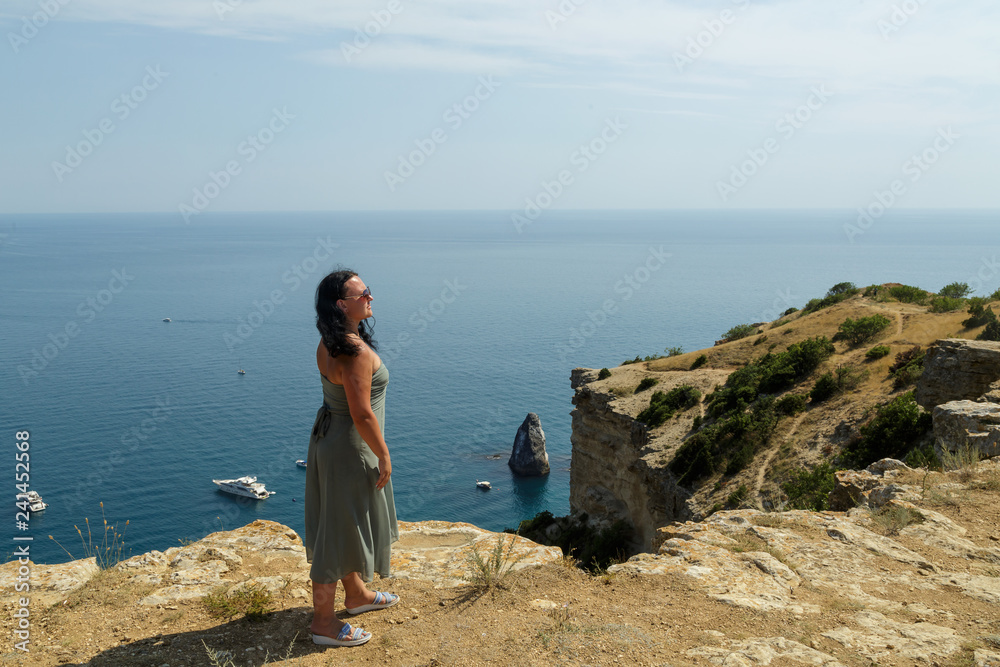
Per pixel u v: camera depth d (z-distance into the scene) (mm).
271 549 5961
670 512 35562
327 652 3996
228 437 102812
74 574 5195
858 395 34531
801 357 41938
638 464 40125
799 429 33938
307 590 5059
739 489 30109
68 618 4441
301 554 5891
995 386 14312
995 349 20219
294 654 3975
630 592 4879
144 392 130875
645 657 3783
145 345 182625
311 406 121500
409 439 107062
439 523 7039
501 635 4086
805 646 3988
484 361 168500
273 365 157875
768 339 55031
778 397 39125
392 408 125875
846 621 4492
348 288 4145
